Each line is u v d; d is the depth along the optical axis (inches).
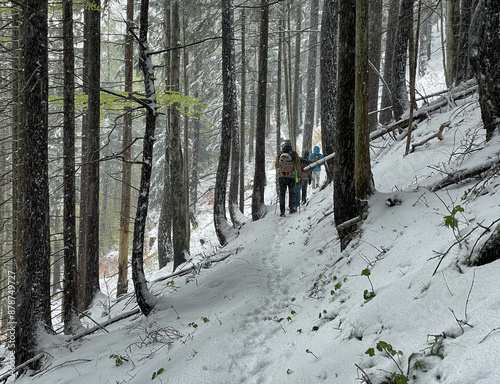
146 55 203.6
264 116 393.1
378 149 357.4
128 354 169.3
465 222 130.1
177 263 394.0
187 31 518.9
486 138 187.8
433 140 255.8
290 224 343.0
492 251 99.7
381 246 160.6
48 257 216.2
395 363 86.7
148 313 207.8
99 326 218.7
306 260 232.4
